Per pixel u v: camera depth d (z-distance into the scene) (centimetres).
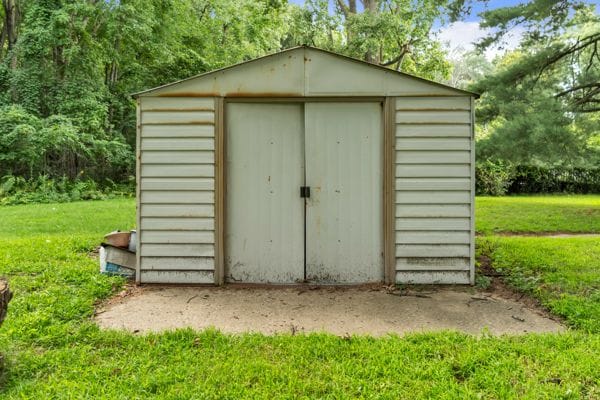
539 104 944
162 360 259
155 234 432
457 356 262
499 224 852
